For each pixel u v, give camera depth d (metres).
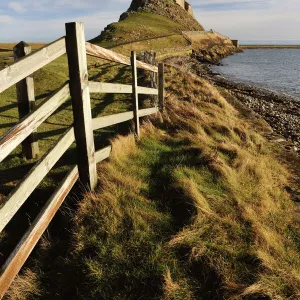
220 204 3.81
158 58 32.78
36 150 5.09
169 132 6.59
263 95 16.95
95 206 3.61
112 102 8.84
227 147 5.56
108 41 53.56
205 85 11.32
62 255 3.15
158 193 4.12
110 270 2.88
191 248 3.08
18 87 4.41
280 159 5.86
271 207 3.91
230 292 2.64
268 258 2.96
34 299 2.69
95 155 4.26
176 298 2.61
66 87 3.44
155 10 92.06
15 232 3.43
